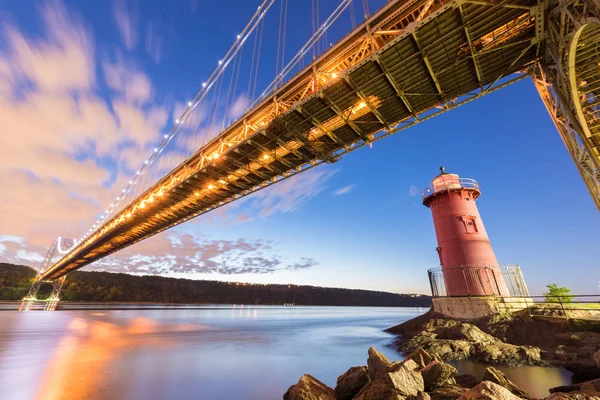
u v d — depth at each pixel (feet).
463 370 41.22
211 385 42.57
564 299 63.67
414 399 24.39
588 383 25.34
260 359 61.98
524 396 26.40
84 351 66.90
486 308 59.47
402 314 312.50
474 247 67.72
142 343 81.82
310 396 27.73
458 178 76.07
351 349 73.92
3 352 64.13
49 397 35.68
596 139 33.24
